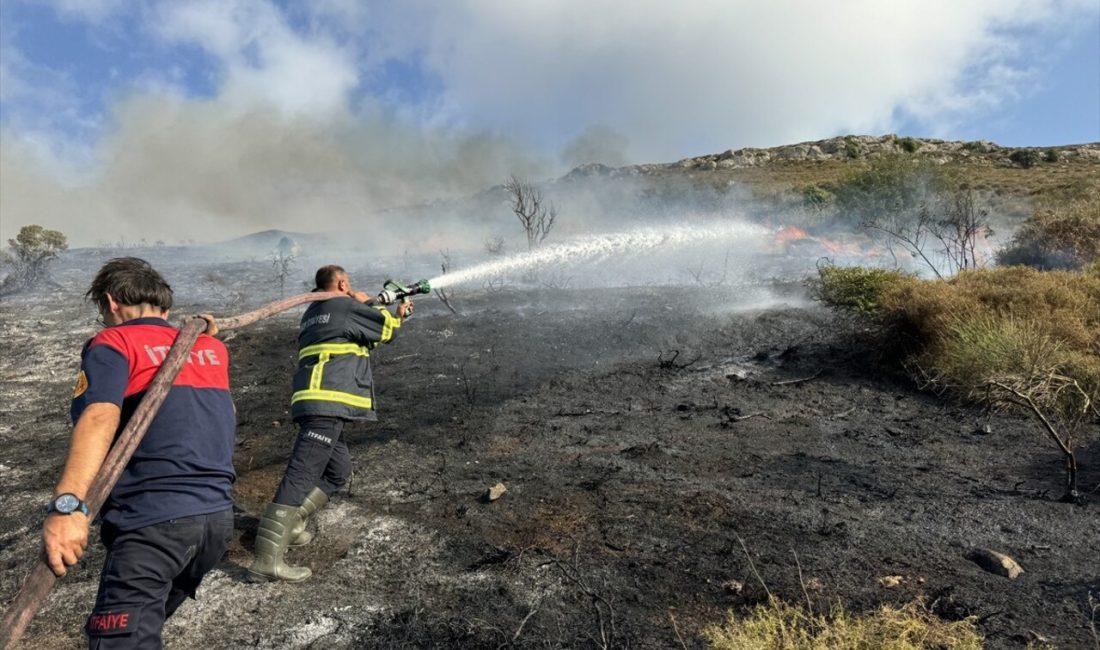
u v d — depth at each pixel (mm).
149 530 2264
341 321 3941
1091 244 13031
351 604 3465
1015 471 5086
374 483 5008
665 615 3279
